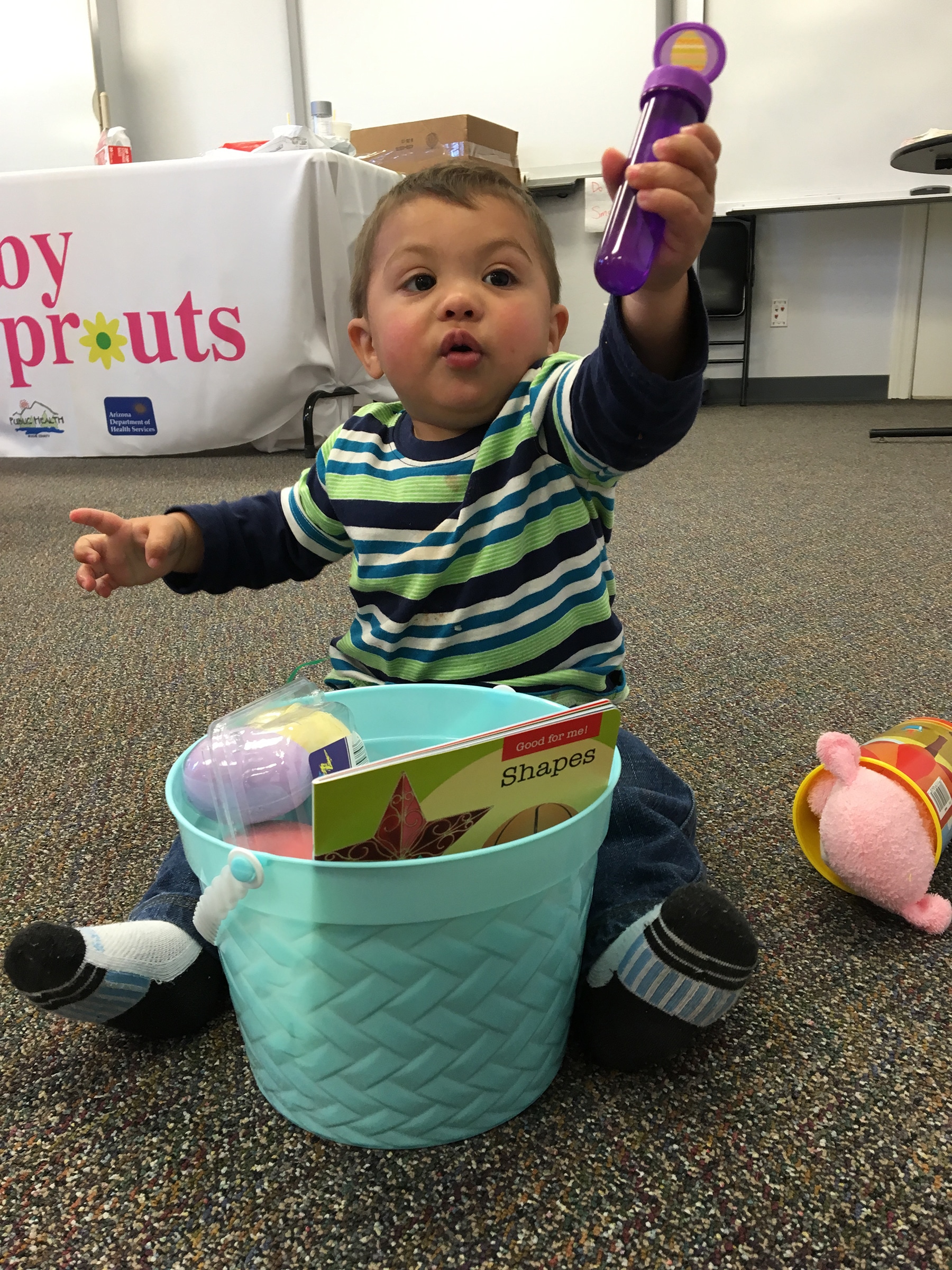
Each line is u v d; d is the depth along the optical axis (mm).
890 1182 428
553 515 646
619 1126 467
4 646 1220
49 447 2568
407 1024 427
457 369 631
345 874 395
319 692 629
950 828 643
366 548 677
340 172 2363
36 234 2373
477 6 3715
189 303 2381
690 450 2668
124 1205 434
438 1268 397
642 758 653
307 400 2469
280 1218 423
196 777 529
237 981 458
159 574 705
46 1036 547
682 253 483
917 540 1581
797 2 3510
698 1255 397
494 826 465
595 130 3771
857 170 3658
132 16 3912
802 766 830
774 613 1244
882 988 559
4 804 806
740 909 637
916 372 3910
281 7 3830
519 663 660
